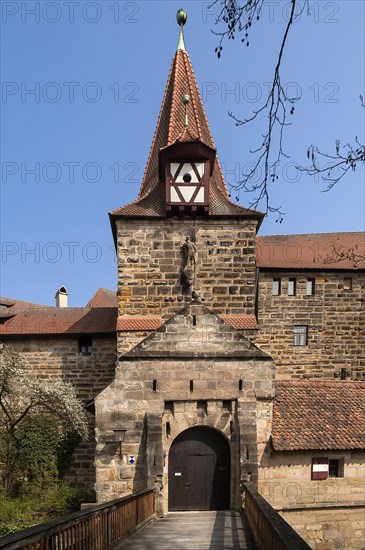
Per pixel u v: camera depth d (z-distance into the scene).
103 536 8.35
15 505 17.08
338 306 25.44
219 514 14.17
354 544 15.66
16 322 23.31
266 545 7.14
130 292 20.42
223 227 20.92
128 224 20.77
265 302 25.22
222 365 15.50
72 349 22.73
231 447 15.09
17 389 20.02
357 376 25.08
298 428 16.11
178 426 15.17
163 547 9.48
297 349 25.06
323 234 29.41
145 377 15.30
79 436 21.08
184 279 20.45
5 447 20.05
